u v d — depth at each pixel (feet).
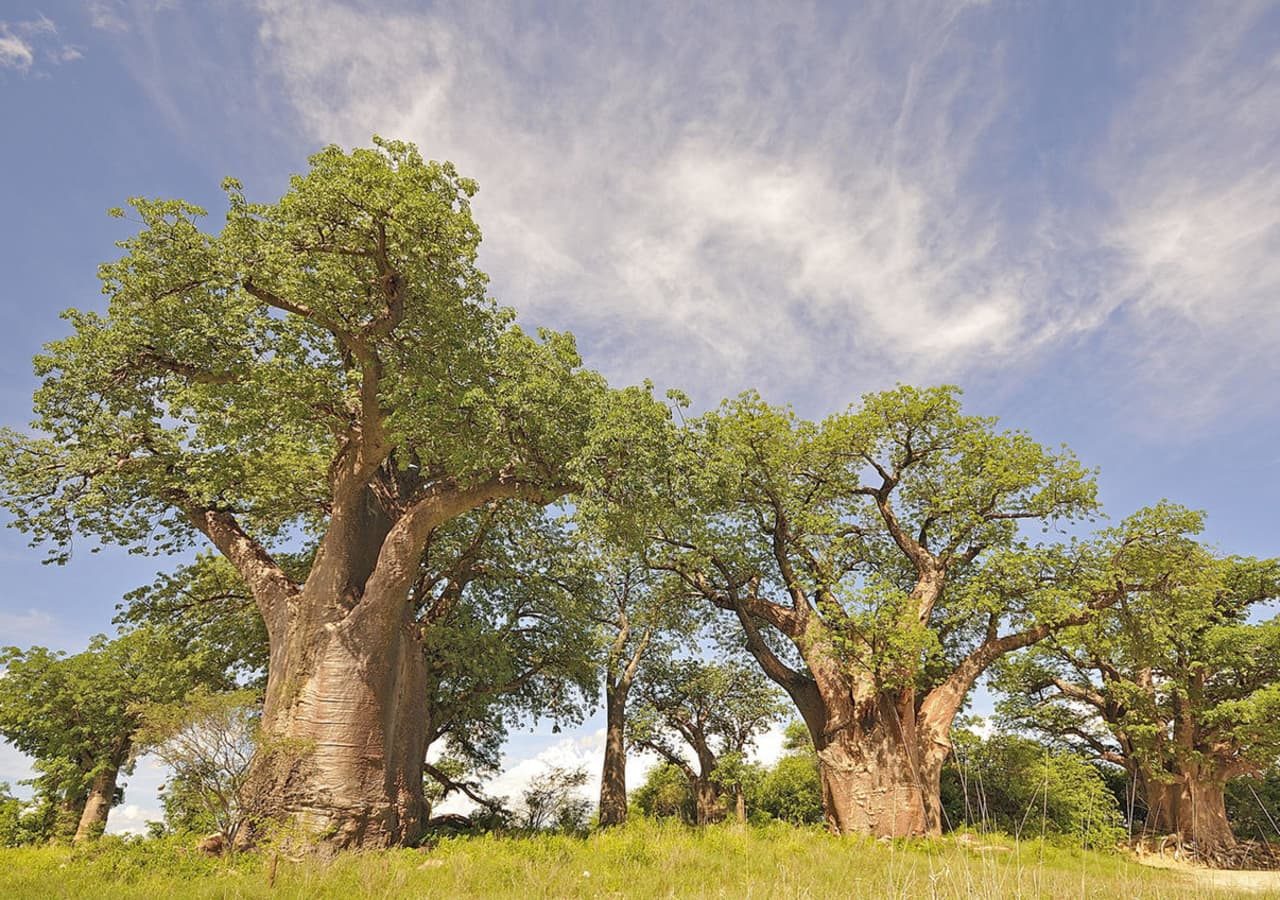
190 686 75.41
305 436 61.87
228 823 45.62
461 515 75.72
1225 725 89.56
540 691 88.94
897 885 32.09
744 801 102.68
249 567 60.08
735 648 89.56
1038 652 95.40
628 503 53.47
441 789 90.17
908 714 67.97
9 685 105.70
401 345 53.67
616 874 37.83
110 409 55.21
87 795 110.83
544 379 52.70
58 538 60.13
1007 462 72.13
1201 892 36.37
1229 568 85.40
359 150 47.83
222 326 52.21
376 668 53.88
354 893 33.91
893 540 82.48
